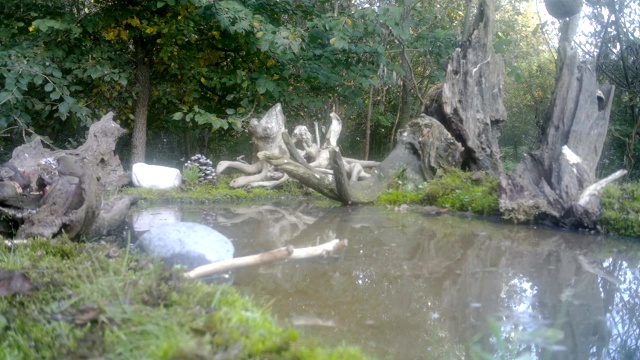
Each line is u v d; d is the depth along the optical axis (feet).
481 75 32.12
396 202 28.45
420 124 31.27
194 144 53.26
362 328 10.41
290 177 29.32
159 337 7.73
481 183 28.58
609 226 21.49
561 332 9.85
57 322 8.36
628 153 37.45
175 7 38.45
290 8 40.93
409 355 8.95
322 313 11.23
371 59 43.98
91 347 7.47
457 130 31.63
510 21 56.49
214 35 41.24
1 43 37.73
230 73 40.52
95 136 29.89
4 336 8.13
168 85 42.91
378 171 30.50
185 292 9.61
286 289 12.89
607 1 37.35
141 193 28.40
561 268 15.64
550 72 55.21
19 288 9.62
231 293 10.18
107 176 29.30
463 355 9.05
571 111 25.85
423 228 21.81
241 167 32.45
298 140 33.88
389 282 13.78
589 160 25.85
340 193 27.76
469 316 11.30
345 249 17.51
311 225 21.94
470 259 16.58
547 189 23.50
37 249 12.94
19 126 36.58
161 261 12.70
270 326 8.44
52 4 40.65
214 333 7.80
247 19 35.42
